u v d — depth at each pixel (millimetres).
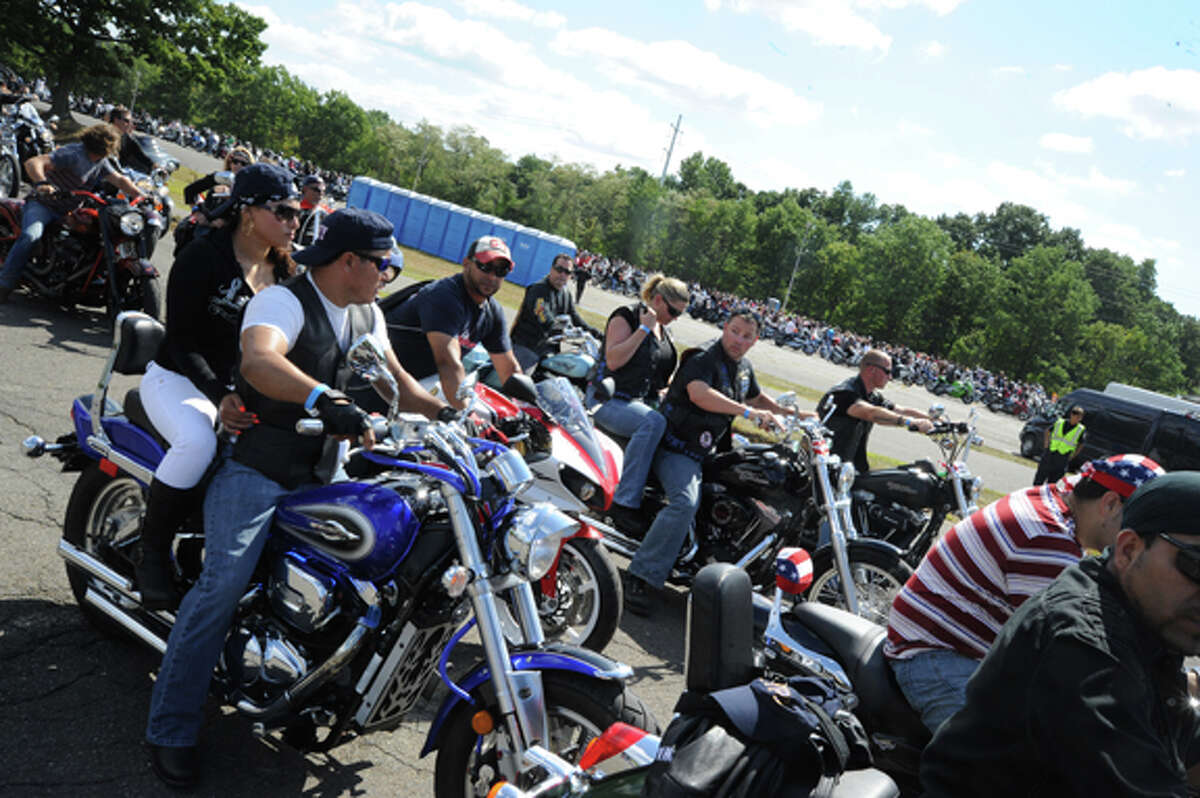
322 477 3244
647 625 5422
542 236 39438
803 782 2121
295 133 156500
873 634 3324
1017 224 142875
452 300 4883
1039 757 1643
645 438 5535
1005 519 2973
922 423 6133
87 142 8273
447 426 2928
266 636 3094
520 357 8000
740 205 126750
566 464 4789
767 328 53781
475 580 2807
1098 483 2752
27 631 3701
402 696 3115
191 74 51188
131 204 8234
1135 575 1677
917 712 3078
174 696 2979
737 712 2109
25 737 3098
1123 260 137000
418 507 3053
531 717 2691
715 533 5684
